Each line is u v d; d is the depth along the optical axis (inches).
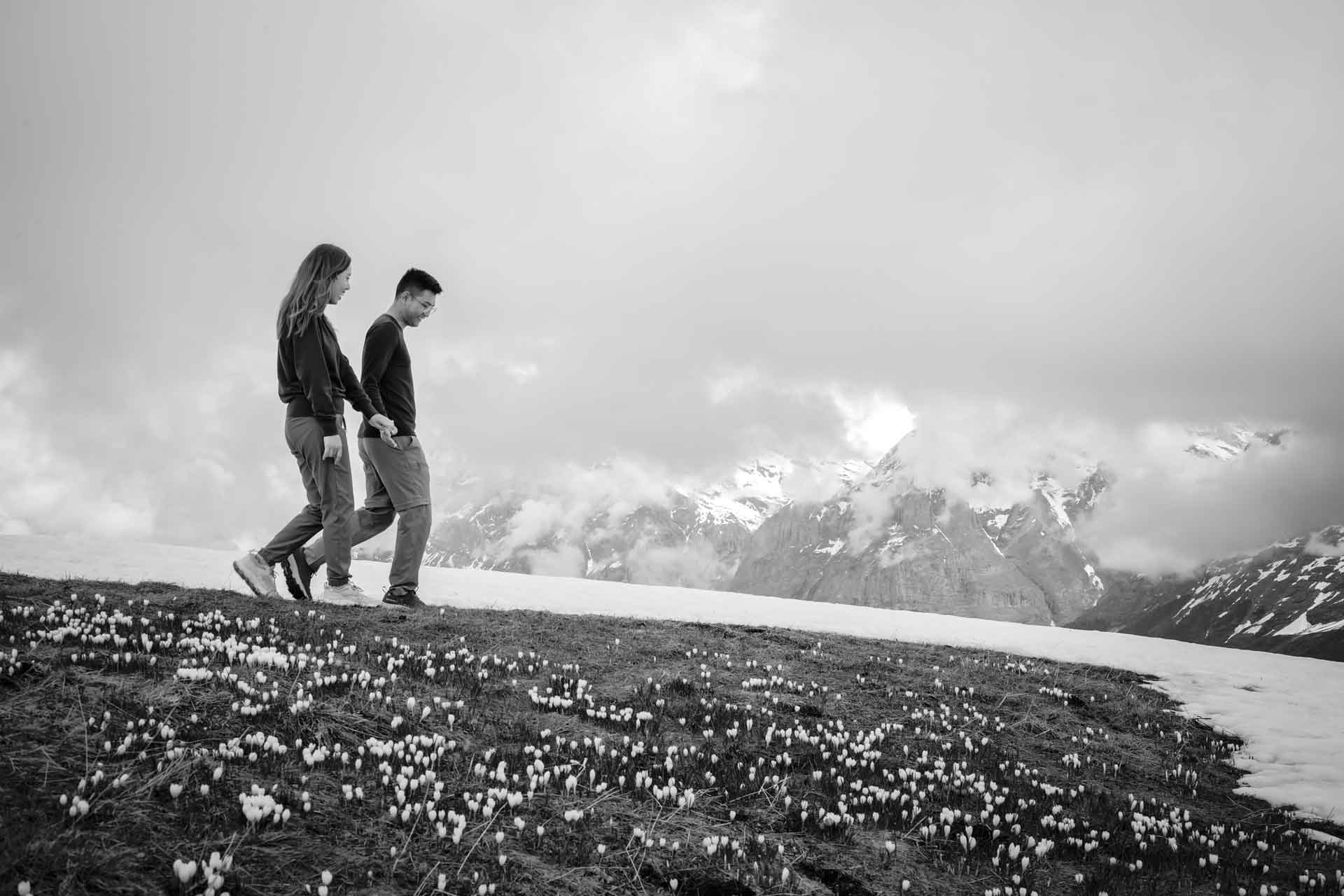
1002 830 305.4
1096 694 521.3
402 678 358.9
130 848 192.9
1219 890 280.2
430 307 506.0
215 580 585.6
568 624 527.8
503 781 268.5
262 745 255.6
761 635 571.8
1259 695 558.6
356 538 534.9
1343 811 369.7
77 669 292.8
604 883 226.5
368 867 209.6
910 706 454.6
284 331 463.2
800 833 277.9
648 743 333.4
